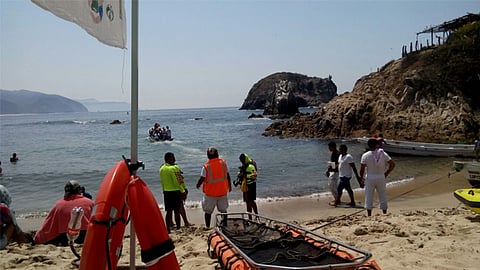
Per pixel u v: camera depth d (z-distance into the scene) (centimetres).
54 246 708
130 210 328
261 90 19188
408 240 725
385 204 1020
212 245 614
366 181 1028
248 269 459
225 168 998
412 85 4122
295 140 4191
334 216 1170
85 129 7300
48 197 1755
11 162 2959
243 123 7888
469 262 605
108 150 3747
